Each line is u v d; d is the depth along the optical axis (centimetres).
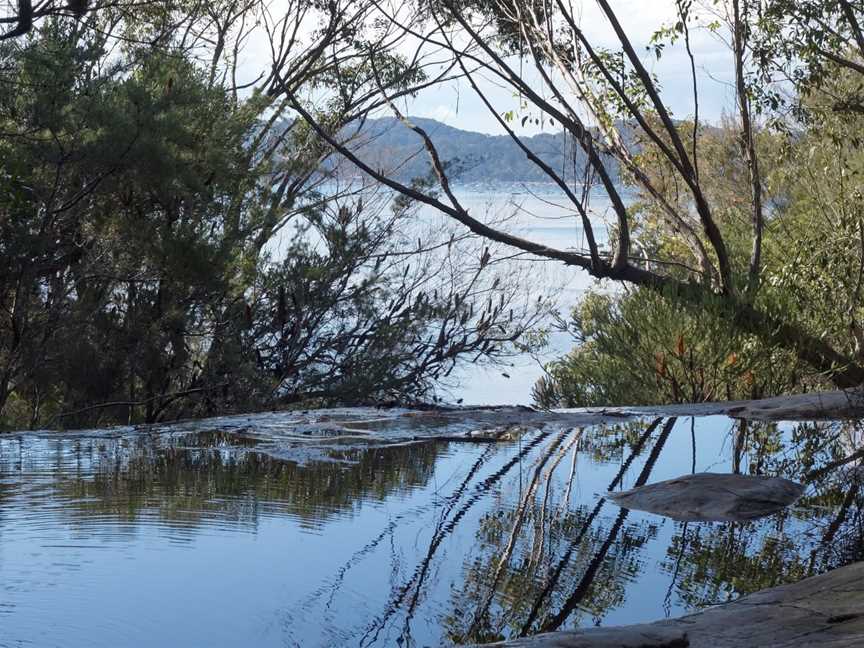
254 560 335
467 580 322
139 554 339
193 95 1140
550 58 1149
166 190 1057
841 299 1151
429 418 680
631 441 601
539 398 1462
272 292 1236
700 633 261
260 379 1146
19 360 1032
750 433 631
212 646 257
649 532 389
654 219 1602
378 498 439
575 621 288
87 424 1066
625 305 1051
